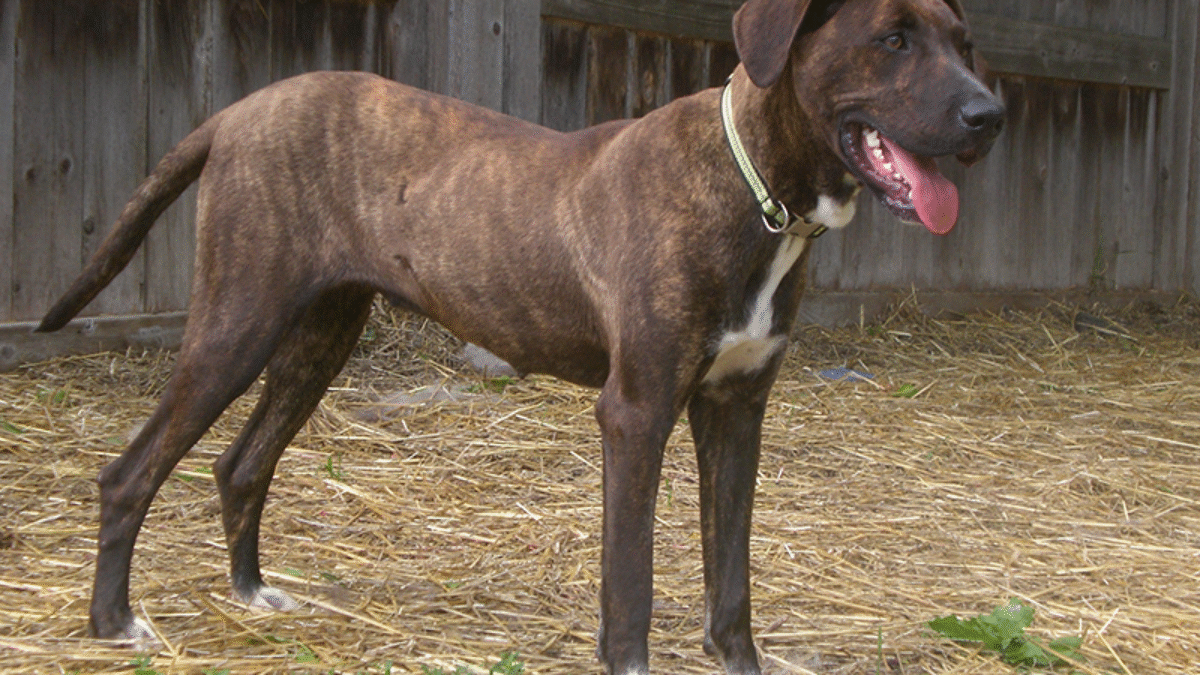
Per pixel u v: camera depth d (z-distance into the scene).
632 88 5.70
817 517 3.62
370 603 2.79
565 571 3.09
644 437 2.28
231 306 2.62
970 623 2.68
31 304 4.56
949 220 2.17
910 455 4.37
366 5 5.07
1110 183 7.40
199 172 2.82
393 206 2.68
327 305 2.89
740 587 2.47
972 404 5.20
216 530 3.28
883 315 6.54
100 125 4.64
